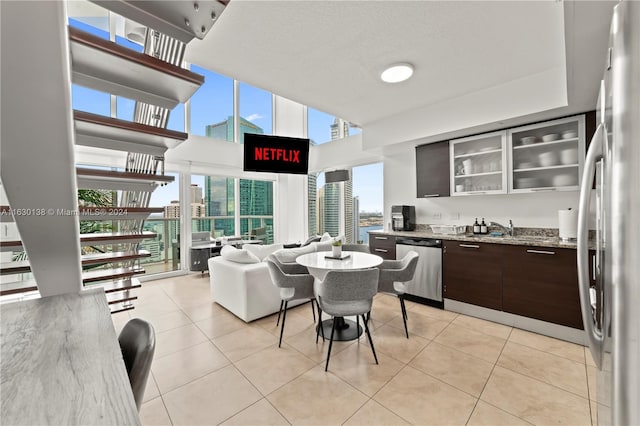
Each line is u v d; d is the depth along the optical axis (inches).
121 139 55.8
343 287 81.5
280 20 72.7
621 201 21.7
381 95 121.5
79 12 165.0
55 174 46.1
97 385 25.2
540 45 86.1
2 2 30.7
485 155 130.1
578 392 71.1
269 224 275.7
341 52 88.0
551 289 100.3
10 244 56.1
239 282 118.2
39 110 39.0
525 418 62.7
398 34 79.7
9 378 26.1
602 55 64.6
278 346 96.2
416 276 139.9
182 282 186.5
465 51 88.9
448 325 112.4
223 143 232.8
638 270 20.3
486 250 116.4
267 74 101.6
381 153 176.6
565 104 96.6
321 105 133.0
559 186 107.9
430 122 133.3
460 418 62.9
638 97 20.4
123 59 39.8
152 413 65.2
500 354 89.5
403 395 70.5
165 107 55.0
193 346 96.7
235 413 65.0
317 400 69.0
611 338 22.9
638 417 20.3
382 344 97.0
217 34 78.0
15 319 41.9
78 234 57.4
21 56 34.4
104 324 40.1
